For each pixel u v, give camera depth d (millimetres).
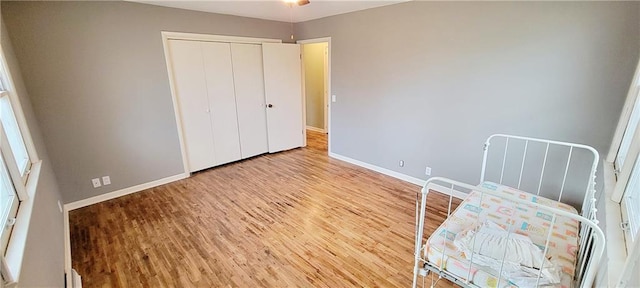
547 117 2385
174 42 3350
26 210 1392
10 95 1899
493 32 2521
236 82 4039
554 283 1235
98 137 2979
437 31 2881
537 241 1563
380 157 3834
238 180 3625
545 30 2256
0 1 2256
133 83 3107
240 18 3865
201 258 2123
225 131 4078
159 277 1938
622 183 1439
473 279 1357
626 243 1140
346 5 3289
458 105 2898
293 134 4945
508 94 2547
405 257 2121
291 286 1854
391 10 3215
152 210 2861
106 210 2871
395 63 3328
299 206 2920
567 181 2385
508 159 2678
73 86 2748
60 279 1672
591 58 2102
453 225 1717
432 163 3268
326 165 4180
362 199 3070
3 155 1386
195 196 3176
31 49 2484
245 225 2568
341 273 1965
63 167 2811
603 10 1996
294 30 4562
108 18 2836
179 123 3559
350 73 3885
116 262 2082
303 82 4852
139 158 3303
